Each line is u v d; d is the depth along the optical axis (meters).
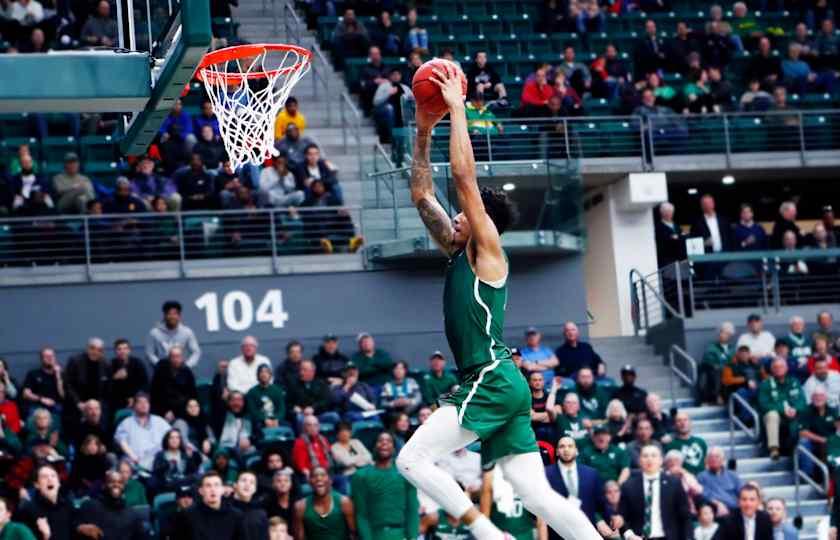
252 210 25.17
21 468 17.53
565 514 8.14
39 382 21.47
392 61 30.39
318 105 29.61
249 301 25.17
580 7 33.16
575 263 26.58
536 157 25.98
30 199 24.80
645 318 27.56
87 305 24.58
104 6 27.66
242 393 21.45
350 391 22.12
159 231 25.17
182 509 17.30
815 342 24.30
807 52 32.69
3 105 11.56
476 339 8.18
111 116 27.34
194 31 10.48
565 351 23.95
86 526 16.53
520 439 8.20
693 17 34.31
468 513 8.05
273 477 18.47
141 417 20.31
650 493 18.30
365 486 17.81
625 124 28.97
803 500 22.50
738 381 24.28
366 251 25.59
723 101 30.67
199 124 26.69
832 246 28.45
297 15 31.91
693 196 31.50
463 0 33.56
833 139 30.12
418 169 8.73
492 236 8.17
